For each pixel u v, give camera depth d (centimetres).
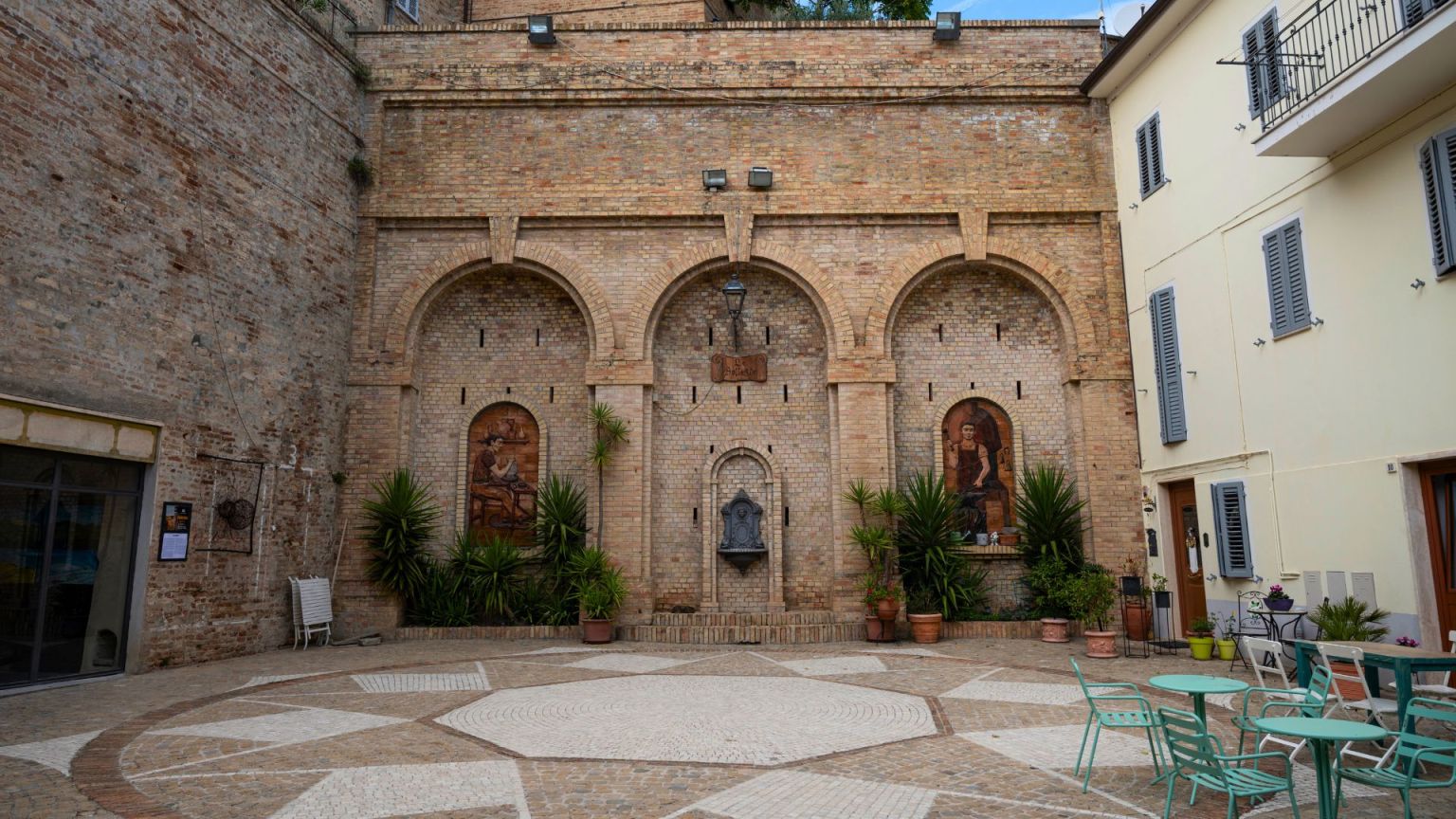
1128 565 1439
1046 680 1024
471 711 858
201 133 1191
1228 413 1228
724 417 1574
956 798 575
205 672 1090
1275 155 1044
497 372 1589
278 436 1323
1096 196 1554
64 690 968
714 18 2028
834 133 1584
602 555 1427
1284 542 1111
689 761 670
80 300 1002
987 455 1555
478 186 1565
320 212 1445
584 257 1560
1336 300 1032
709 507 1538
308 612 1334
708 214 1555
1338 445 1025
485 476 1557
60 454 999
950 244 1551
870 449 1488
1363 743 709
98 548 1047
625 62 1593
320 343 1430
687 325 1602
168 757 682
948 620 1437
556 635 1428
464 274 1562
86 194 1016
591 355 1530
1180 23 1352
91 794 586
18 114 938
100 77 1039
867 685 992
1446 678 860
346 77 1530
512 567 1467
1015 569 1513
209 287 1196
